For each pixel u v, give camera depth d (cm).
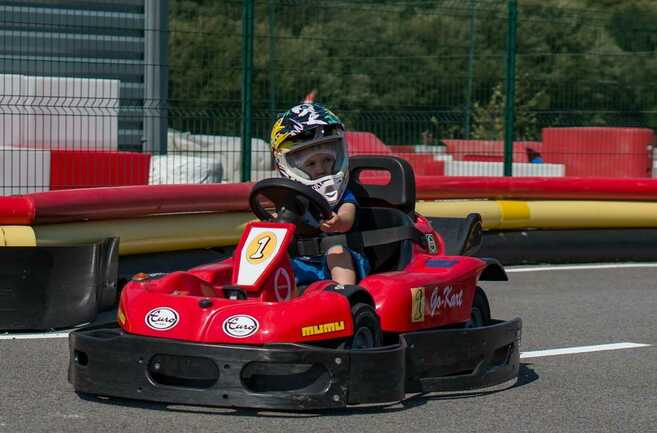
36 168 2442
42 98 2436
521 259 2534
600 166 3384
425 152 3048
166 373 1112
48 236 1808
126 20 2739
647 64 3419
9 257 1608
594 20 3216
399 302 1215
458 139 3272
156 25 2761
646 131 3359
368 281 1239
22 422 1069
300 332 1088
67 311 1653
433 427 1089
